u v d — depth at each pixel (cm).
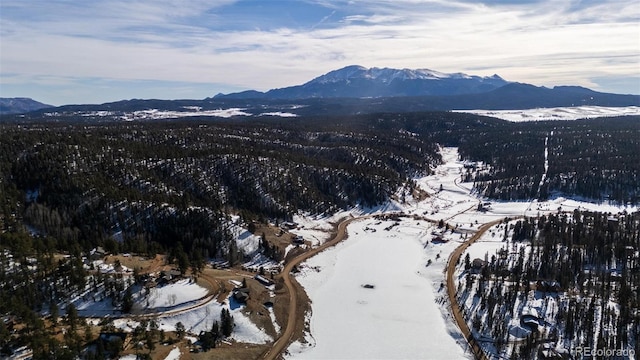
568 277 17175
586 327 14000
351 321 15175
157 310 13638
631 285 16600
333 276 18662
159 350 11812
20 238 14812
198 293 14738
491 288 16525
